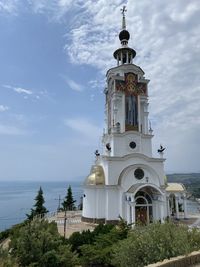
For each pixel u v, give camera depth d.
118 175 44.00
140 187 40.59
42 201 63.31
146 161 45.62
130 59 53.31
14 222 91.94
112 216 42.28
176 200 48.22
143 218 42.22
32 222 22.12
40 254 19.16
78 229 39.66
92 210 44.00
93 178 44.97
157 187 41.78
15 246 19.98
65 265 19.86
